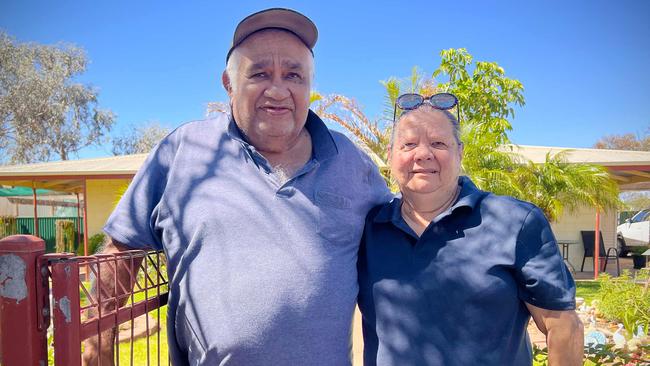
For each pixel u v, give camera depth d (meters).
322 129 2.32
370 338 2.08
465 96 11.38
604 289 7.64
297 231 2.04
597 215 11.93
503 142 11.33
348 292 2.06
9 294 1.42
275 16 2.15
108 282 1.98
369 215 2.25
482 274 1.84
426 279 1.91
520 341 1.91
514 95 11.59
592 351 3.56
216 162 2.13
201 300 1.96
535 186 9.67
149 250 2.14
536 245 1.85
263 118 2.16
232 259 1.96
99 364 1.66
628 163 11.23
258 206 2.04
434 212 2.06
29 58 33.66
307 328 1.96
